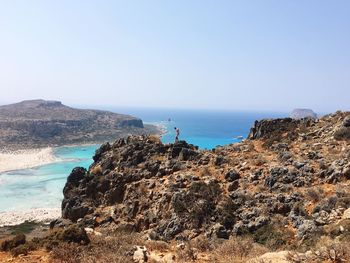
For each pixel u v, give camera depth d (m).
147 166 39.88
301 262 12.28
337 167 30.36
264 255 13.32
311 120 44.97
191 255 14.49
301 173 31.64
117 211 35.09
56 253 12.92
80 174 41.50
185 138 166.75
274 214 28.11
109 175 39.66
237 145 44.28
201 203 30.53
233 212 29.72
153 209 33.19
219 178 35.06
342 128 38.19
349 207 23.92
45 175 96.94
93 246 14.00
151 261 13.22
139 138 47.25
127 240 15.62
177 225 29.70
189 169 38.09
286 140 41.47
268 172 33.44
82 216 36.75
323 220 23.58
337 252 12.38
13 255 13.34
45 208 62.06
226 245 16.02
